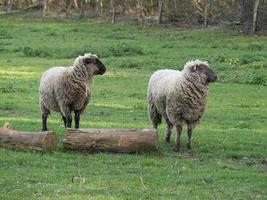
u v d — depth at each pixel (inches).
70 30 2775.6
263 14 2859.3
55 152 701.3
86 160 674.8
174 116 755.4
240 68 1659.7
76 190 559.5
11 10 3782.0
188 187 583.8
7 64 1766.7
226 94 1317.7
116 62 1769.2
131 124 949.8
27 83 1435.8
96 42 2319.1
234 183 605.0
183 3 3105.3
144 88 1385.3
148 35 2603.3
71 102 795.4
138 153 711.7
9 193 543.5
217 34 2618.1
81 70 789.2
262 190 582.9
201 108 754.2
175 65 1696.6
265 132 917.2
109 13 3398.1
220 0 3070.9
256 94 1317.7
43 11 3548.2
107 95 1284.4
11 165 644.7
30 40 2395.4
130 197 542.0
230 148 785.6
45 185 573.6
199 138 841.5
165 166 667.4
